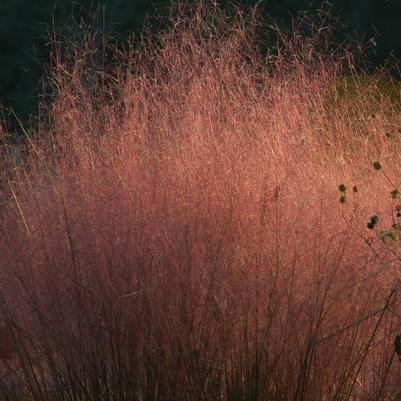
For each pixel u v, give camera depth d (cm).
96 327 856
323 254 880
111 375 838
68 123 1224
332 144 1345
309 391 822
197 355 828
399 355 807
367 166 1277
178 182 976
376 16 2812
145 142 1153
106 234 915
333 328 851
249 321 852
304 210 932
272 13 2308
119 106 1255
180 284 858
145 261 877
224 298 855
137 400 820
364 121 1492
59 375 838
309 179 1059
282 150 1138
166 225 905
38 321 892
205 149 1072
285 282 860
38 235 966
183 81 1301
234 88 1307
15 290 916
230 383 829
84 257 909
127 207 942
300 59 1445
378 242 909
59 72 1303
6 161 1198
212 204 929
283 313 848
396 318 876
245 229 909
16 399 859
